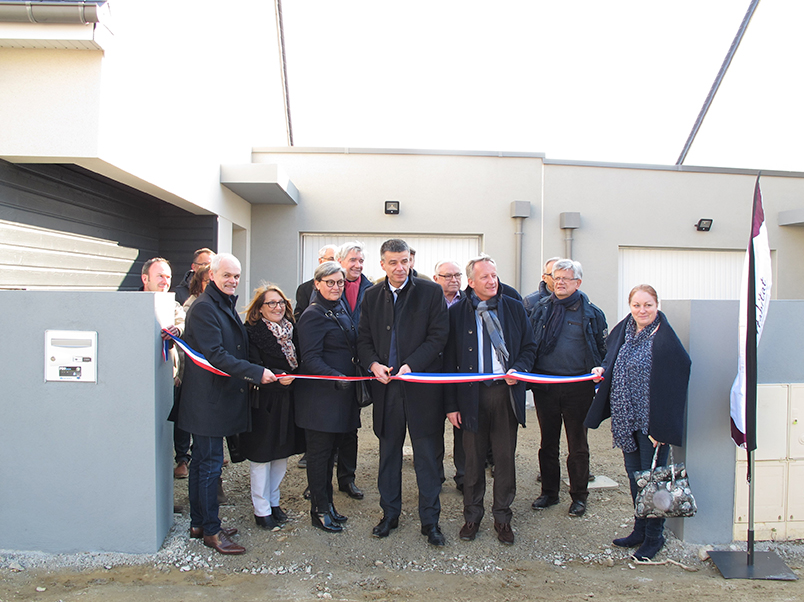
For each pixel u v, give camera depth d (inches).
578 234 317.1
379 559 125.9
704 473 133.0
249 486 168.6
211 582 114.6
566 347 149.7
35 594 108.3
